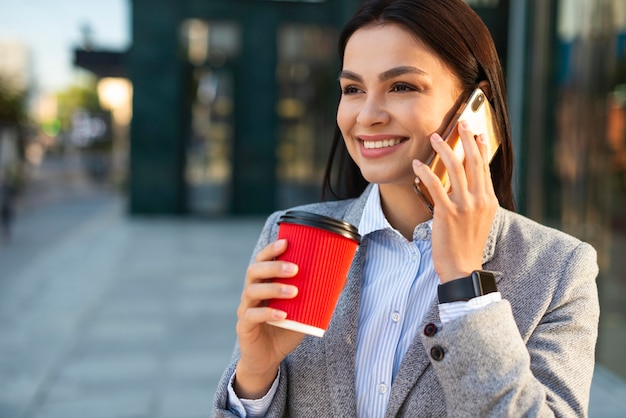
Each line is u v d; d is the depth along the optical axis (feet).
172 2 44.93
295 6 45.68
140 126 46.01
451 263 3.48
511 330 3.36
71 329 18.79
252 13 45.70
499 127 4.09
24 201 65.46
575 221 14.03
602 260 13.41
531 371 3.59
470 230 3.50
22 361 15.80
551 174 15.02
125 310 21.11
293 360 4.05
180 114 46.14
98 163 93.97
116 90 50.14
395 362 3.88
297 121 46.91
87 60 45.34
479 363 3.29
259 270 3.39
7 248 34.58
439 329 3.43
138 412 12.73
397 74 3.70
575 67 13.99
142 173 46.57
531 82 15.69
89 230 41.45
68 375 14.84
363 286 4.17
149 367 15.49
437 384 3.66
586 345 3.72
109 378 14.67
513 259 3.94
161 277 26.58
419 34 3.68
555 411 3.42
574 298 3.83
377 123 3.77
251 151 47.09
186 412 12.78
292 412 4.03
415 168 3.51
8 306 21.54
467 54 3.82
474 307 3.40
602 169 13.19
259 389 3.87
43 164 113.19
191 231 40.96
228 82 46.44
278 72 46.47
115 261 30.17
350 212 4.54
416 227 4.04
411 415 3.68
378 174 3.84
